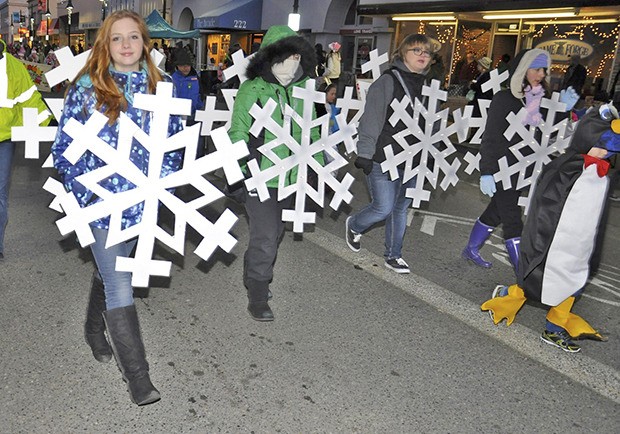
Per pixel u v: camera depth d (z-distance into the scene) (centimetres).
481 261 516
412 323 395
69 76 289
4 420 266
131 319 271
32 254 471
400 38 1736
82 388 295
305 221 374
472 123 460
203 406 289
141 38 255
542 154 441
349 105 424
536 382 332
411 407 300
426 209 728
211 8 2670
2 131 386
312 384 314
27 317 364
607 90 1280
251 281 378
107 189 262
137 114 259
